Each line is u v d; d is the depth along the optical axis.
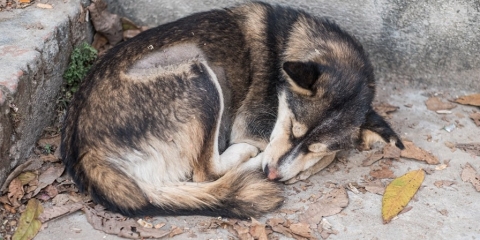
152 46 3.74
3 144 3.64
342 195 3.73
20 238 3.58
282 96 3.75
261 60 3.82
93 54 3.94
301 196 3.73
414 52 4.03
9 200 3.65
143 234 3.60
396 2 3.98
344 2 4.00
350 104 3.71
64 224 3.62
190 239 3.61
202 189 3.66
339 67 3.73
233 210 3.65
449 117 3.98
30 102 3.73
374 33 4.02
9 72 3.68
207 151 3.72
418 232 3.65
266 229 3.64
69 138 3.67
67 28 3.88
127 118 3.66
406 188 3.74
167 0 4.05
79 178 3.65
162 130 3.68
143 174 3.67
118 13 4.06
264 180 3.71
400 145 3.72
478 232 3.66
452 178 3.80
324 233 3.64
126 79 3.67
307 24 3.84
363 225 3.66
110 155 3.64
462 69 4.04
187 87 3.69
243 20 3.85
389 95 4.05
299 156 3.71
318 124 3.69
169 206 3.64
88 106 3.66
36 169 3.72
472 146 3.89
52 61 3.82
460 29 3.99
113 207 3.63
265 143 3.84
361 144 3.78
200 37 3.78
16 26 3.82
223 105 3.76
